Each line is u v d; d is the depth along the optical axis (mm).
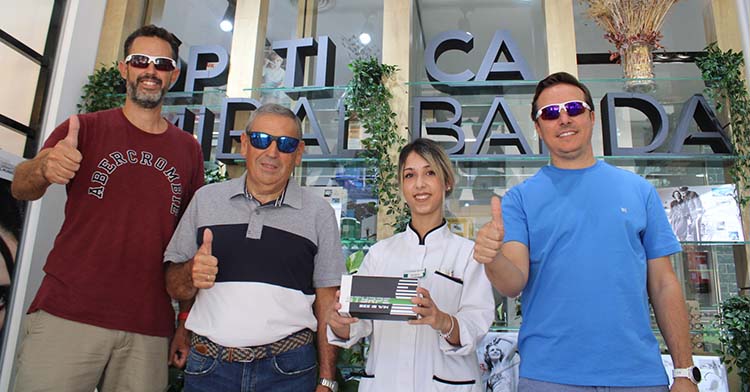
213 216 1729
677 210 2795
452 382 1468
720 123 2936
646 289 1557
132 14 3613
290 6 4758
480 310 1507
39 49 2939
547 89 1654
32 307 1697
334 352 1768
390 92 3061
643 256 1488
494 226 1303
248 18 3445
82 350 1652
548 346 1412
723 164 2947
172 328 1885
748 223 2758
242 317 1577
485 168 3129
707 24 3238
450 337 1412
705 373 2385
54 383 1611
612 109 2877
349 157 2957
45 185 1700
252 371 1567
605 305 1389
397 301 1397
